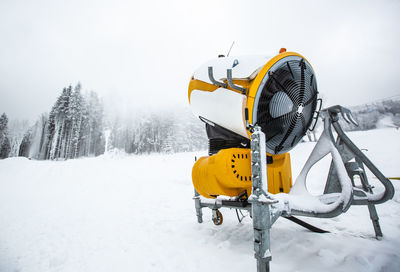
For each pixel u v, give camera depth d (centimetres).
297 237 251
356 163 234
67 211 548
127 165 1555
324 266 180
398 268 168
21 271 252
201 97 288
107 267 240
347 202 168
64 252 295
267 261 150
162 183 884
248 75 234
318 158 214
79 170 1290
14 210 585
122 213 498
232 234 292
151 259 247
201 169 260
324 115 223
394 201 375
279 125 237
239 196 252
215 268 205
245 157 234
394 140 1153
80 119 4900
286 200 182
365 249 204
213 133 302
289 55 229
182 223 378
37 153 5822
